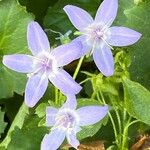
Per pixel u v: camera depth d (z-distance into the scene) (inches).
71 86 7.8
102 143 8.9
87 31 8.2
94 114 8.0
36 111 8.6
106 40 8.1
